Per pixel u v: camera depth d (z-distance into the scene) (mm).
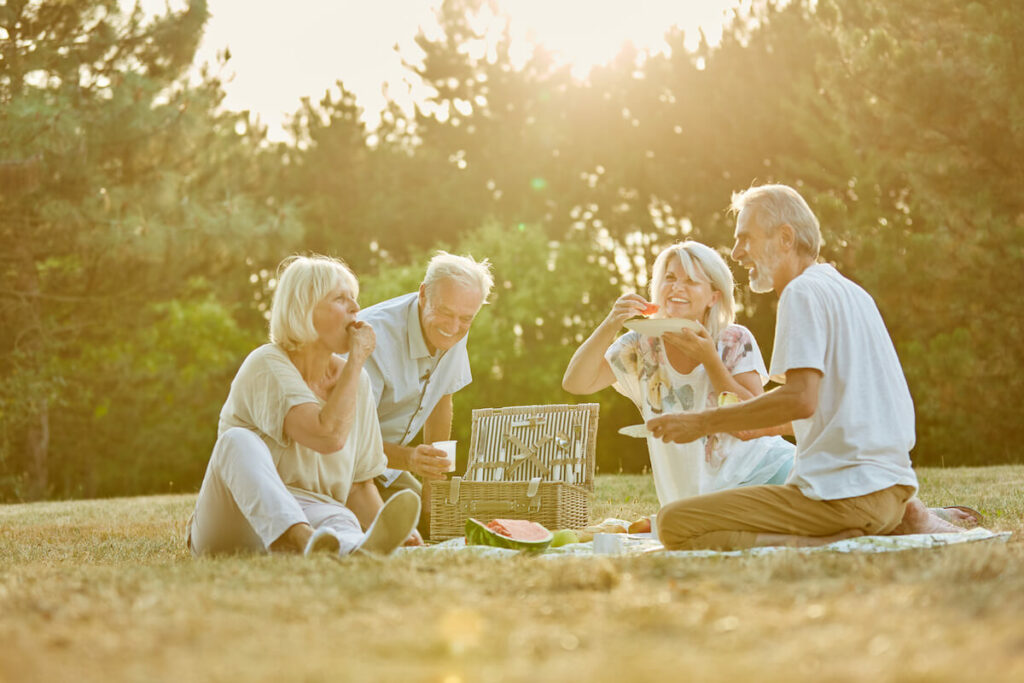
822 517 3623
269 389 4066
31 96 16797
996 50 15281
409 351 5152
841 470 3639
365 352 4117
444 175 32125
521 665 1804
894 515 3686
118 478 25875
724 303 4543
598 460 26016
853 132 17562
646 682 1668
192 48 19141
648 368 4586
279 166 30422
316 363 4234
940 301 17188
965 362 16953
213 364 26594
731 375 4453
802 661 1774
